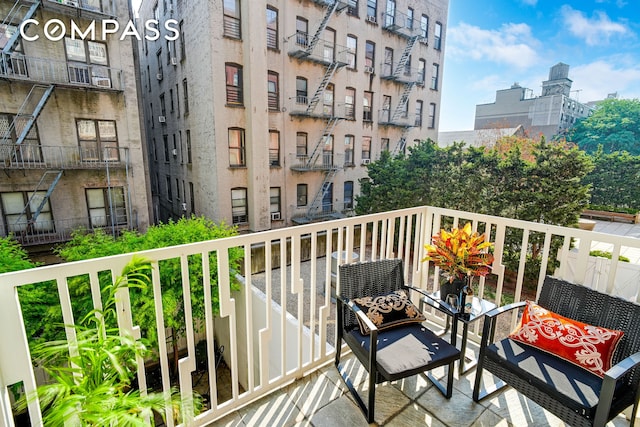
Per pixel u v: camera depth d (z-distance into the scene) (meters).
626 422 1.90
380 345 2.02
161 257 1.58
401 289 2.52
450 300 2.29
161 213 16.72
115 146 9.78
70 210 9.42
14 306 1.22
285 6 11.43
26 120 8.52
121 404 1.18
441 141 24.92
